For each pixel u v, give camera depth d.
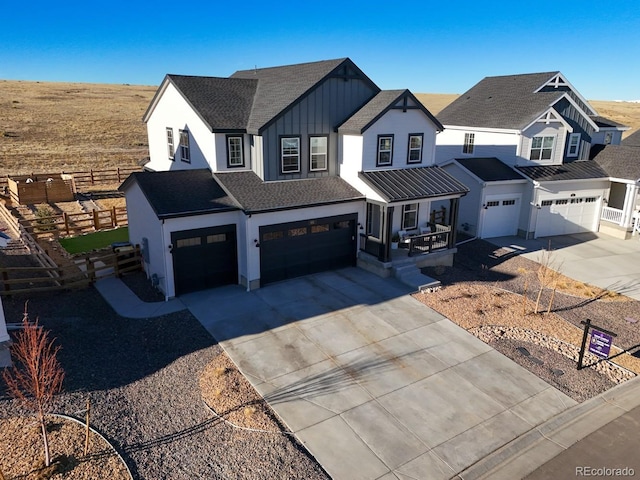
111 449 8.81
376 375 11.75
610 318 15.42
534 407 10.66
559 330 14.37
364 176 18.42
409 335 13.77
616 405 10.79
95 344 12.64
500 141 25.95
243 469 8.56
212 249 16.52
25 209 25.86
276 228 16.92
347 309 15.38
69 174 32.56
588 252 22.61
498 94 29.47
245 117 18.86
